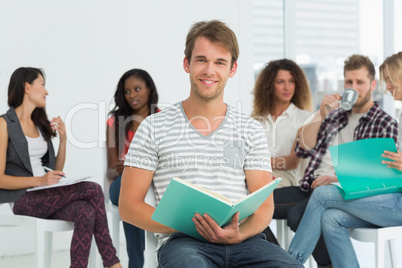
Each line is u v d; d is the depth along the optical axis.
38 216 3.06
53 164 3.46
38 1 4.59
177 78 5.16
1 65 4.47
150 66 5.03
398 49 5.52
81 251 2.96
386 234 2.54
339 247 2.63
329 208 2.70
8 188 3.08
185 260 1.90
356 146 2.66
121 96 3.65
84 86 4.78
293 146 3.55
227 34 2.16
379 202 2.57
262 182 2.19
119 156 3.58
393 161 2.62
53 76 4.66
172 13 5.10
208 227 1.91
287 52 5.55
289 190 3.31
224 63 2.15
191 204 1.85
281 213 3.23
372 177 2.61
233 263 2.03
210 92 2.14
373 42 5.59
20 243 4.58
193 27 2.22
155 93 3.72
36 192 3.09
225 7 5.27
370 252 4.57
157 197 2.20
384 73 3.20
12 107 3.29
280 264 1.97
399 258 4.24
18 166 3.22
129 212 2.09
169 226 1.98
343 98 3.31
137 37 4.97
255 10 5.50
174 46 5.12
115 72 4.90
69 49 4.72
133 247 3.34
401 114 3.24
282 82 3.62
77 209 2.99
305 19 5.57
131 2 4.93
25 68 3.36
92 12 4.79
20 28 4.54
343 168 2.63
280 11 5.58
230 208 1.80
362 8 5.62
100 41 4.84
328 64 5.62
